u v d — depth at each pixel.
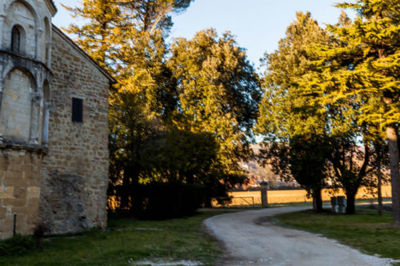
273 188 48.34
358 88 16.50
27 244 10.45
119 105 25.52
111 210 25.23
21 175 11.77
